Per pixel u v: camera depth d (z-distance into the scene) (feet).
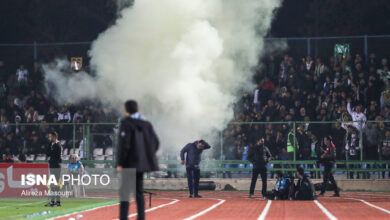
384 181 153.38
